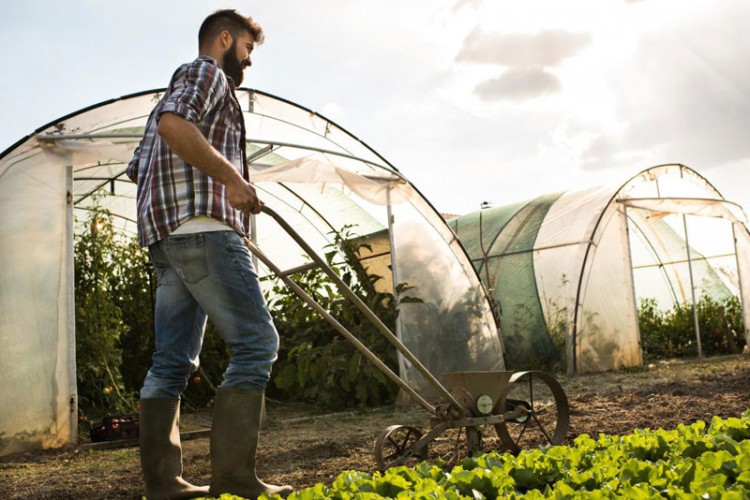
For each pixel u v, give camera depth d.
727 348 13.16
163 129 2.72
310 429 6.45
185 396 8.83
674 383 7.98
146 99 6.77
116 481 4.38
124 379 8.78
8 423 5.80
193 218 2.90
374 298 8.34
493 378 4.03
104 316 7.56
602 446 2.96
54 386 6.04
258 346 2.94
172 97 2.78
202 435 6.43
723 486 2.09
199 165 2.75
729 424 3.07
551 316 11.02
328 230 9.46
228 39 3.19
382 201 8.23
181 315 3.10
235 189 2.79
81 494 4.01
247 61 3.28
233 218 2.96
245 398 2.92
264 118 7.52
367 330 8.24
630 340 11.22
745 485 2.07
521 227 12.13
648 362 12.00
